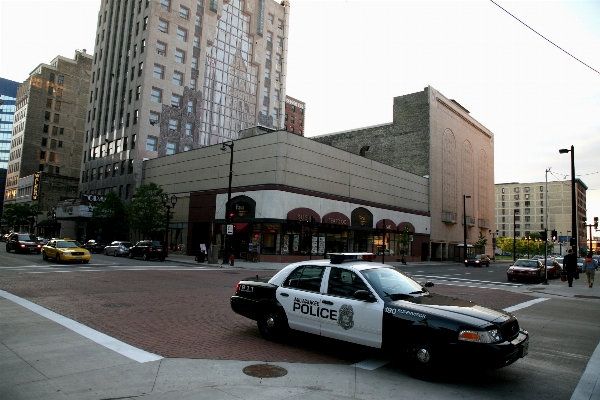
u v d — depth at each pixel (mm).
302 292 7070
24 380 4973
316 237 36625
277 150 34156
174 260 31781
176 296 12430
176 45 52188
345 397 4789
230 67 59406
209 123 55625
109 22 60531
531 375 6133
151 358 6012
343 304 6445
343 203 39562
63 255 23641
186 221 41375
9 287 12969
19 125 95438
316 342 7504
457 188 62844
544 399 5129
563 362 6891
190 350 6574
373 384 5367
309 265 7328
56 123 95375
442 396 5047
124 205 44812
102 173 55094
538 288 20609
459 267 44312
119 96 53562
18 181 88875
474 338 5250
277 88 66625
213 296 12703
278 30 67688
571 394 5348
